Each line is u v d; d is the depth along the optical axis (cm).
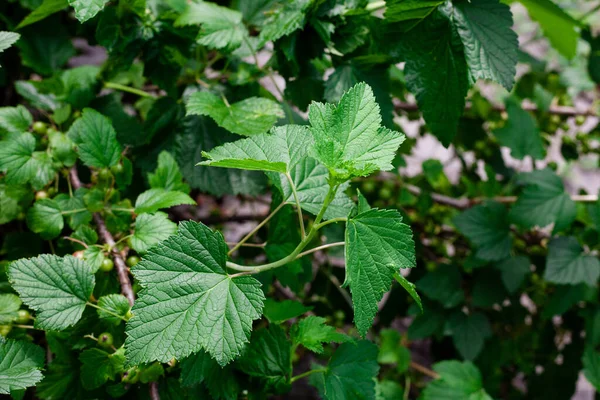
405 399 82
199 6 65
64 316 53
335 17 63
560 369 93
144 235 57
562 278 78
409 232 51
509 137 86
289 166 54
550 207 77
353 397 58
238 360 56
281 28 62
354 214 52
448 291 82
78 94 69
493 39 62
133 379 54
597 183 147
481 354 90
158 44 66
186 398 56
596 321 84
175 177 62
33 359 52
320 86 66
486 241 78
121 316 54
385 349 80
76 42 103
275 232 62
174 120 69
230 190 69
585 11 125
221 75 69
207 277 51
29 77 77
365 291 50
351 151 50
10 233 65
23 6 72
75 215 60
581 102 140
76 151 62
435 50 62
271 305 60
